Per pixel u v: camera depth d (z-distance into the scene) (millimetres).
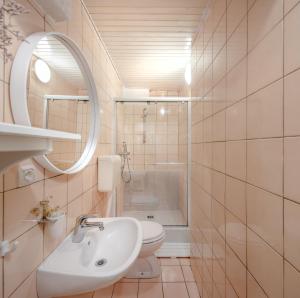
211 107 1278
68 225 1086
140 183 2732
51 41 901
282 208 578
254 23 740
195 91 1760
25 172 706
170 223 2398
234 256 917
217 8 1168
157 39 1777
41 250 818
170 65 2344
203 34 1485
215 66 1199
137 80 2836
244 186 820
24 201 711
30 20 733
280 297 582
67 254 911
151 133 2680
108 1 1305
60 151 1016
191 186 1984
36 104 797
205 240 1406
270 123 640
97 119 1450
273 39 623
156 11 1417
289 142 548
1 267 603
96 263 1052
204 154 1454
